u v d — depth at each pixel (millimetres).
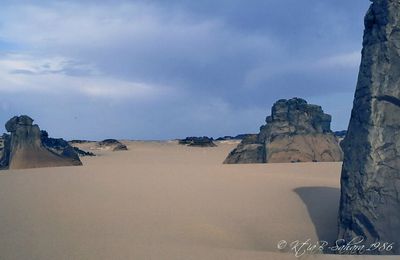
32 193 17859
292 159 32406
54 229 12938
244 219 15266
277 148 33188
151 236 12539
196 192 18703
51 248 11102
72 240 11812
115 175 22703
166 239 12289
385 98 13680
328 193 18766
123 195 17734
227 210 16188
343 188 14133
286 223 15141
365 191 13367
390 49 13805
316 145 33594
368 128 13641
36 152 32688
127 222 13992
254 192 18938
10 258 10352
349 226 13594
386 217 12984
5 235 12273
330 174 23984
